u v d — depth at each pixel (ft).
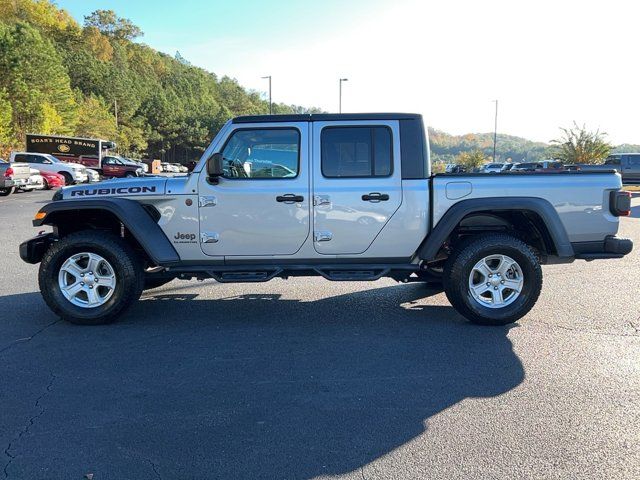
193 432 10.59
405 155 17.65
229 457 9.67
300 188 17.58
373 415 11.28
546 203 17.29
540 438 10.26
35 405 11.76
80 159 133.59
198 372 13.71
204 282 24.93
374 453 9.78
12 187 75.10
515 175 17.54
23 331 17.15
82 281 17.72
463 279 17.39
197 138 355.56
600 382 12.94
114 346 15.72
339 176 17.69
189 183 17.62
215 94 506.07
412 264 18.29
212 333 17.03
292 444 10.11
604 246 17.78
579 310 19.60
